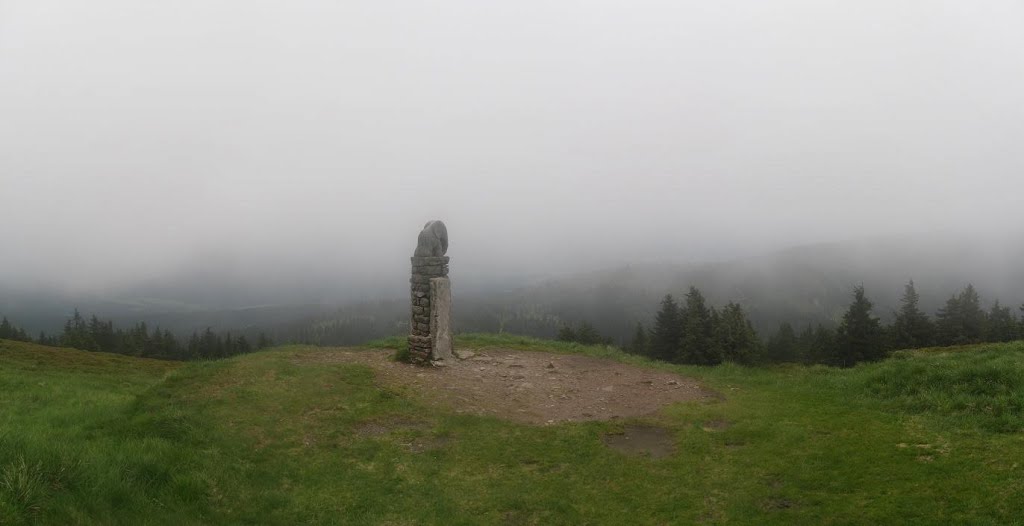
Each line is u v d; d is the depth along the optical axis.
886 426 11.89
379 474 10.97
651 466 11.22
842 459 10.41
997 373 12.96
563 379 18.00
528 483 10.62
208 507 9.22
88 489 8.23
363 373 16.98
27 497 7.20
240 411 13.39
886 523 8.00
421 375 17.31
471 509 9.72
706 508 9.33
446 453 11.98
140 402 14.02
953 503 8.15
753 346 60.31
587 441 12.54
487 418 13.95
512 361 20.02
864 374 16.27
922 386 13.79
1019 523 7.33
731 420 13.60
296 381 15.61
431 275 19.09
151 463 9.85
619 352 23.55
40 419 13.21
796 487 9.64
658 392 16.64
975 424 11.18
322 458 11.55
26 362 30.75
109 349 92.94
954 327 65.00
